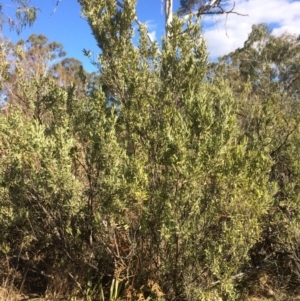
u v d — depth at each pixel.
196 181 3.17
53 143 3.52
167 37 3.99
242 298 3.89
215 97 3.77
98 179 3.63
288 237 3.92
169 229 3.16
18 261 4.28
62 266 4.10
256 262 4.21
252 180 3.31
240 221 3.26
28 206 3.95
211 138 3.13
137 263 3.73
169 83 3.83
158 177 3.41
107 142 3.52
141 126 3.60
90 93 4.32
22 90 4.86
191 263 3.37
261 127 4.67
